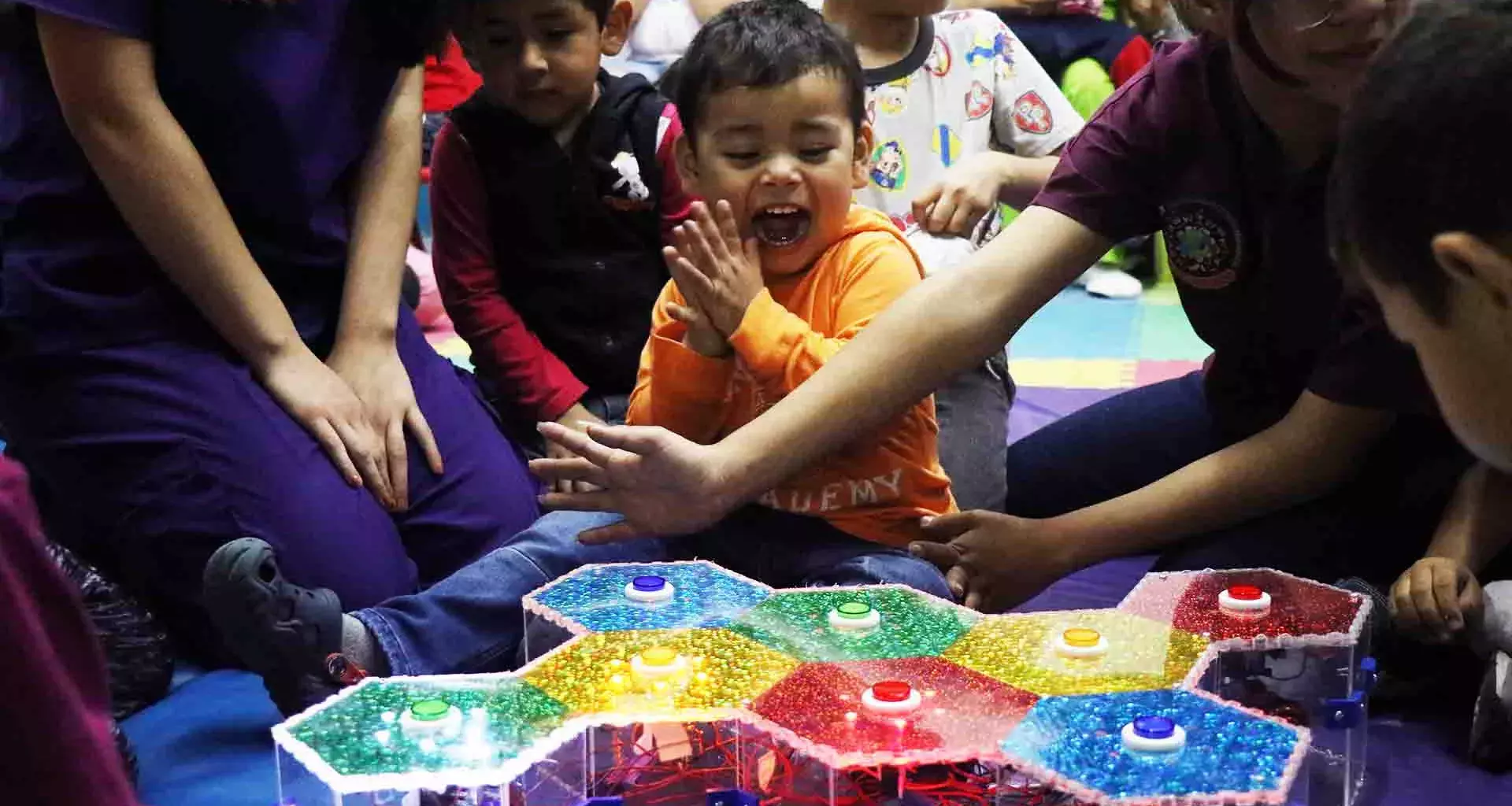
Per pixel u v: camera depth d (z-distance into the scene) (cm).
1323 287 121
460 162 155
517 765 86
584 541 121
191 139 131
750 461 115
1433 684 118
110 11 121
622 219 156
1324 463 121
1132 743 86
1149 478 151
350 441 131
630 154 154
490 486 140
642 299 157
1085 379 223
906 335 117
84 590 121
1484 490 118
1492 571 122
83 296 129
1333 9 99
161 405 128
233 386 129
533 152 153
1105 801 81
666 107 156
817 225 127
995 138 181
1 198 131
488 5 145
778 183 124
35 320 129
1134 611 106
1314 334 124
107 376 129
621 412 156
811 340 121
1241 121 119
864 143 133
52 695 56
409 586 133
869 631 103
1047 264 123
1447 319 73
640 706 93
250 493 126
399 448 135
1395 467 129
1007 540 123
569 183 153
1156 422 152
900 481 126
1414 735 113
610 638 102
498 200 155
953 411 150
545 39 147
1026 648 100
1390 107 71
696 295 121
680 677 96
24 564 58
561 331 158
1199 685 96
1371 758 109
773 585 126
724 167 126
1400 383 116
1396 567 125
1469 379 75
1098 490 153
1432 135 69
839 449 123
